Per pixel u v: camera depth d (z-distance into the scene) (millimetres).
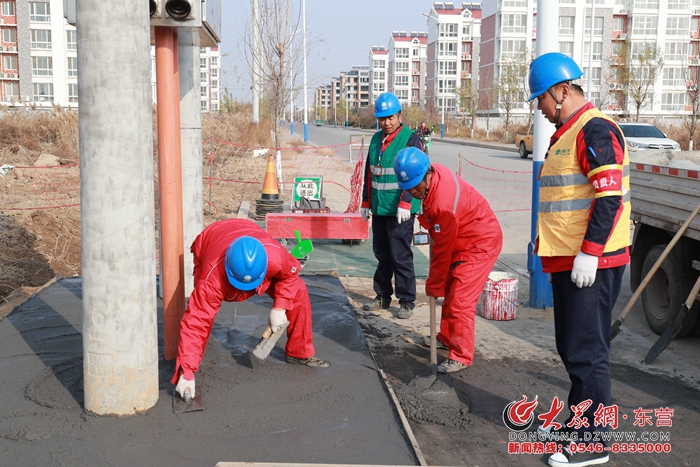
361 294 6754
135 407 3635
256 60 18812
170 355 4531
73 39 51531
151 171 3525
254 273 3598
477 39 87062
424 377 4441
